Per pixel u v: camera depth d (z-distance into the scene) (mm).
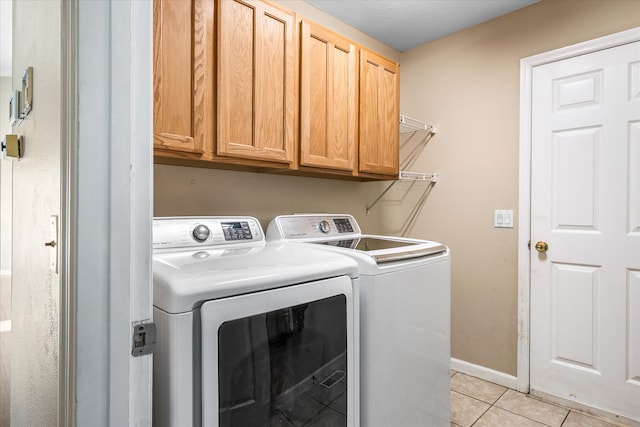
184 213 1739
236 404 873
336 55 1951
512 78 2307
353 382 1194
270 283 949
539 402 2139
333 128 1934
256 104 1584
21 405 1230
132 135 633
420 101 2785
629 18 1890
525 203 2240
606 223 1970
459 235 2564
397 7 2264
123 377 628
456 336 2578
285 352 987
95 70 596
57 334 708
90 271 596
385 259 1336
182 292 794
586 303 2035
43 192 855
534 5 2217
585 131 2037
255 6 1578
